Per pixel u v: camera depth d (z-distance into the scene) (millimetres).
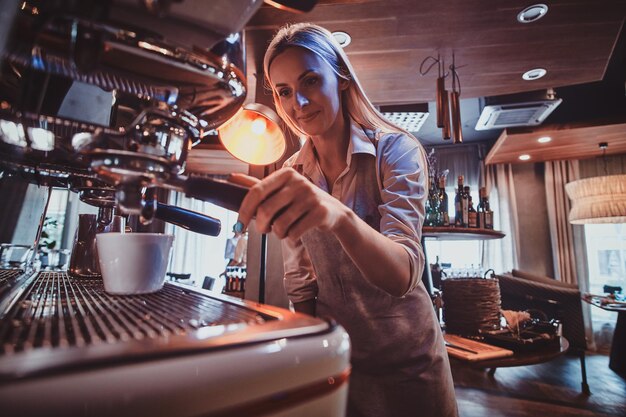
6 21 287
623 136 3857
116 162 352
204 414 201
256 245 1854
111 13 299
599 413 2352
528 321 1559
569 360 3750
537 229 5090
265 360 230
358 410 830
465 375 3188
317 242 837
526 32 1906
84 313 349
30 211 800
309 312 951
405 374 815
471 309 1576
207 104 438
